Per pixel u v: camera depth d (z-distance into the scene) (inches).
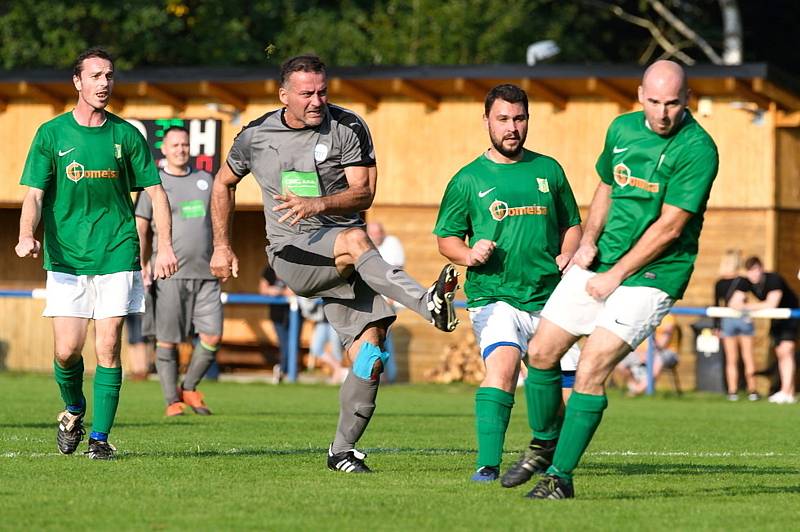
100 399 783.1
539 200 732.7
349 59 3265.3
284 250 725.9
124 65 3117.6
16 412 1221.7
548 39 3383.4
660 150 618.2
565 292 644.7
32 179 772.6
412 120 2172.7
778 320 1806.1
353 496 631.8
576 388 623.2
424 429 1132.5
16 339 2385.6
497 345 713.6
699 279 2059.5
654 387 1875.0
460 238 743.1
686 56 3405.5
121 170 787.4
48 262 786.2
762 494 674.2
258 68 2134.6
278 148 731.4
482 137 2149.4
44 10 3068.4
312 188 729.0
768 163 2032.5
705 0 3491.6
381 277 685.3
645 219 623.8
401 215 2178.9
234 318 2389.3
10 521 550.3
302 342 2289.6
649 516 585.0
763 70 1945.1
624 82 2052.2
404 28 3316.9
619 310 616.7
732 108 2041.1
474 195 732.7
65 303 783.1
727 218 2053.4
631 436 1117.7
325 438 989.8
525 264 729.0
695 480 733.9
